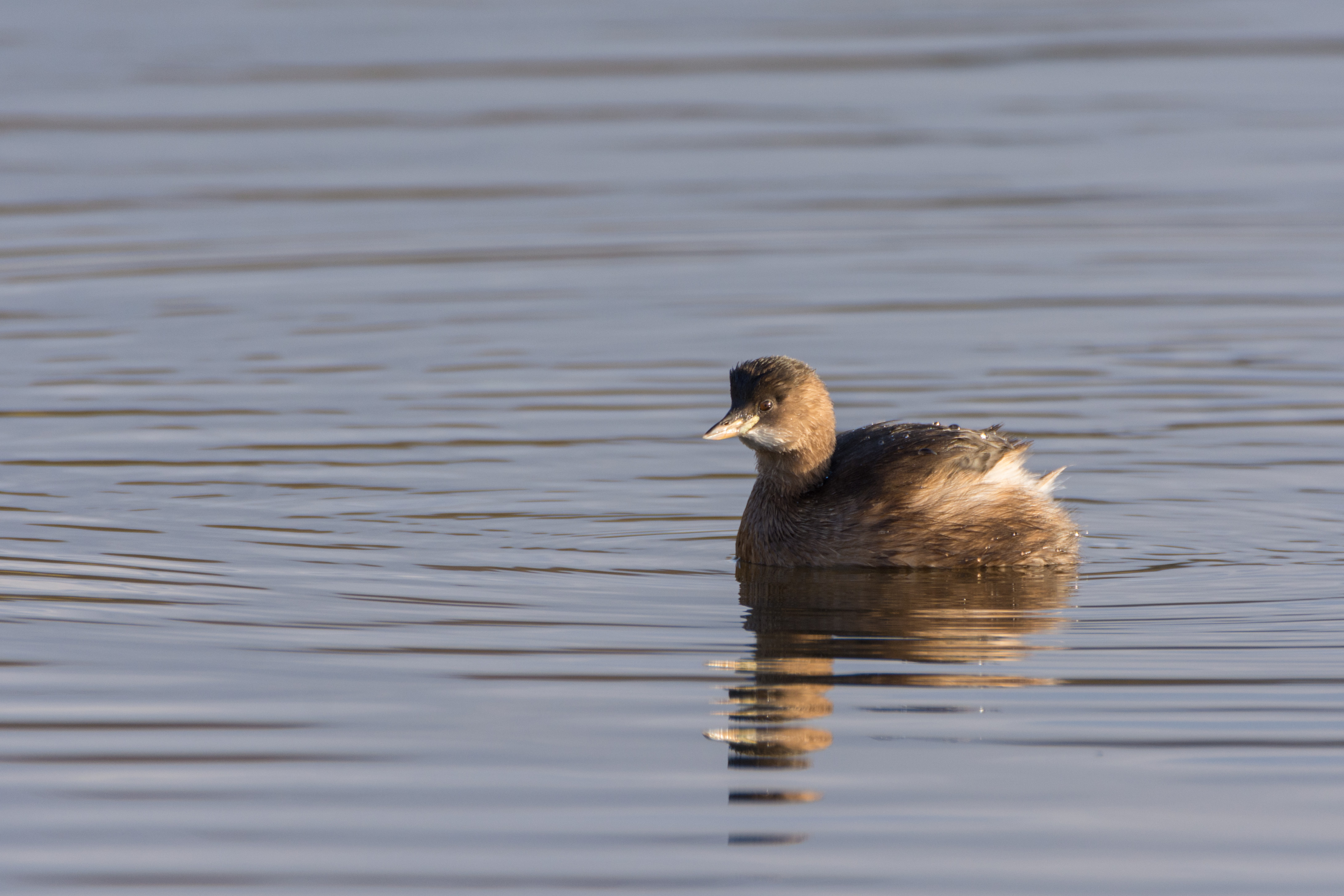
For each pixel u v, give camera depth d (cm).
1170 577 1198
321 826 812
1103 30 3634
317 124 2934
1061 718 933
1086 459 1479
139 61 3403
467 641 1064
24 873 768
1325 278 2070
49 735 914
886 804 834
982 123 2888
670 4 3988
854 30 3678
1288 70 3212
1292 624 1084
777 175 2602
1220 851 785
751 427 1238
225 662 1024
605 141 2817
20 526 1307
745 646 1059
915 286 2067
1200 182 2509
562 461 1495
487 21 3800
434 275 2145
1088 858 780
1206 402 1638
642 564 1248
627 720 938
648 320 1948
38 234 2334
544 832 805
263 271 2169
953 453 1266
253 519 1330
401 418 1612
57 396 1673
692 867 771
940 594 1181
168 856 783
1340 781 849
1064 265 2148
